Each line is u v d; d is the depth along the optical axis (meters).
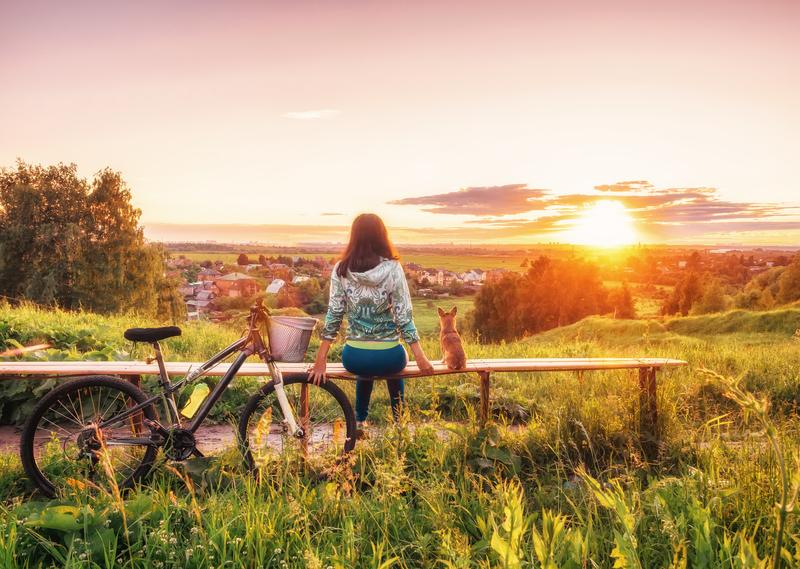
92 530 3.03
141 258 45.00
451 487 3.77
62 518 3.02
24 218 42.28
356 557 2.87
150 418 4.13
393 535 3.22
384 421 5.40
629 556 2.46
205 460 4.06
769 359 9.04
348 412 4.33
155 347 4.14
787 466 3.46
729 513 3.24
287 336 4.16
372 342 4.35
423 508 3.49
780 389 7.29
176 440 4.06
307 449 4.25
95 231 43.84
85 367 4.62
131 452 4.29
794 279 66.44
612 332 31.91
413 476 4.14
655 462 4.45
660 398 5.14
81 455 3.96
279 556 2.90
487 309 74.00
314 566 2.55
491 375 7.93
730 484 3.47
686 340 15.04
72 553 2.88
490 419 4.97
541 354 10.60
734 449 4.33
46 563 3.01
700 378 6.97
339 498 3.46
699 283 79.94
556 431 4.79
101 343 8.17
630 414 5.00
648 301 90.88
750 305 60.16
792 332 24.09
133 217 45.25
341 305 4.31
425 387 7.20
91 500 3.45
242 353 4.25
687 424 5.30
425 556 2.92
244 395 6.72
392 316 4.35
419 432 4.61
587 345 11.99
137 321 12.88
